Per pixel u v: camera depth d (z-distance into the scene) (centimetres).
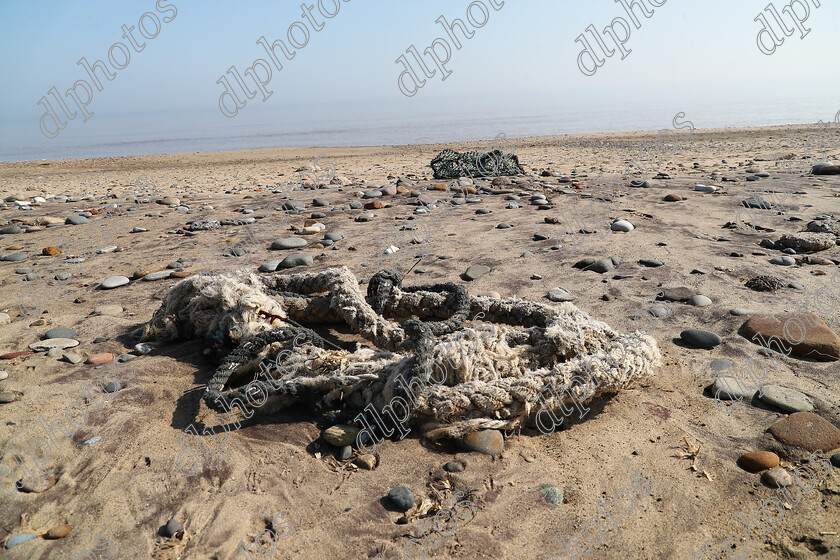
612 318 433
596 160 1371
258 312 380
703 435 296
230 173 1477
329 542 232
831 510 243
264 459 279
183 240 711
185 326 404
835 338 366
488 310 409
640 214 739
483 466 274
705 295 467
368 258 602
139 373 357
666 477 266
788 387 333
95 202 1027
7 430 297
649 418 312
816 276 498
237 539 233
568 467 274
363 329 381
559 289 481
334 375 312
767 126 2159
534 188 941
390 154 1827
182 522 242
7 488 259
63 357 383
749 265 532
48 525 241
